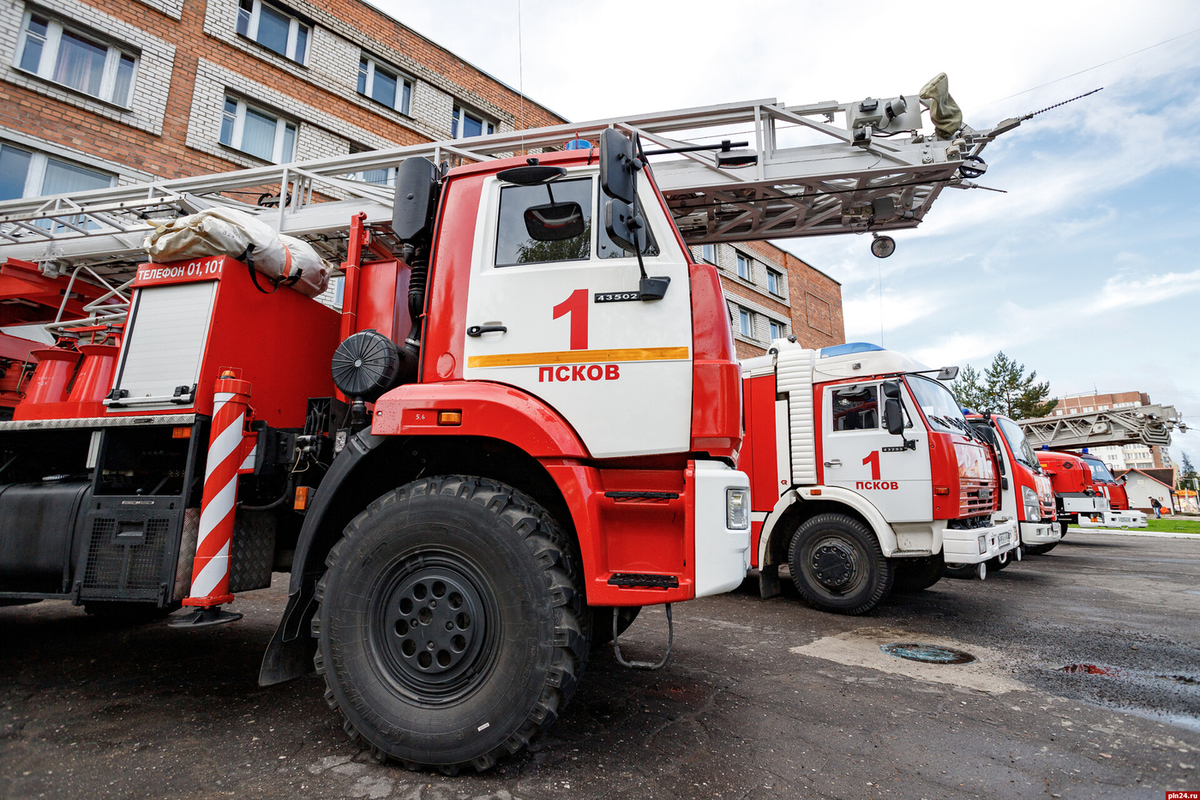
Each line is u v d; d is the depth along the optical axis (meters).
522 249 2.83
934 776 2.39
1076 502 12.77
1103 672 3.84
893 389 5.54
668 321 2.59
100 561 2.83
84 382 3.23
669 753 2.53
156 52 10.35
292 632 2.61
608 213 2.43
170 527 2.76
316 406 3.08
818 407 6.16
